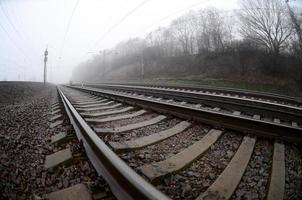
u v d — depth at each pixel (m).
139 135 3.64
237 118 3.63
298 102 9.37
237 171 2.27
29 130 4.21
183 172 2.32
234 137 3.43
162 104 5.09
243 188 2.03
